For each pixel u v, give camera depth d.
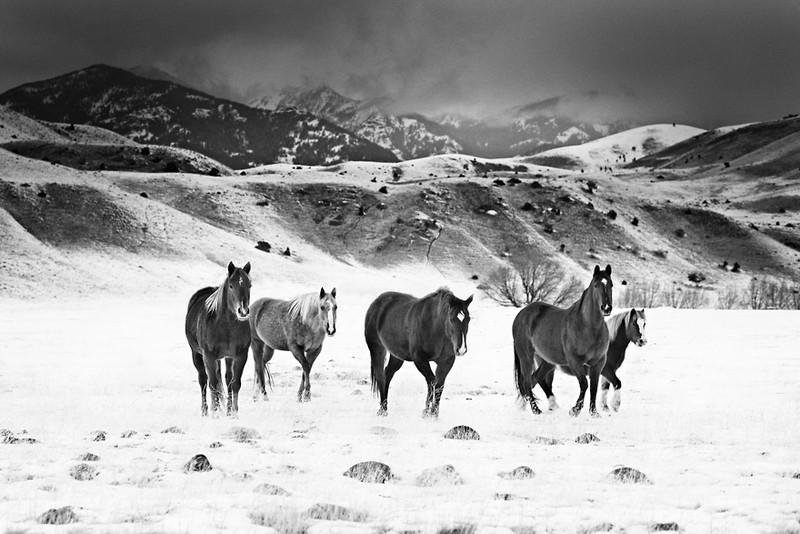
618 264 137.12
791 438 12.45
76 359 28.38
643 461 9.85
